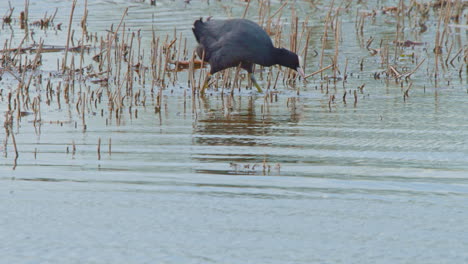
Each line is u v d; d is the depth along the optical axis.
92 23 42.44
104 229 13.41
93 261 12.05
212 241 12.86
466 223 13.73
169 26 41.41
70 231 13.31
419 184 16.12
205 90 28.36
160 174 16.81
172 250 12.48
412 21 45.06
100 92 26.34
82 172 16.91
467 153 18.72
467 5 50.47
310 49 36.41
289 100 26.39
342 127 21.97
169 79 30.23
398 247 12.62
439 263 12.00
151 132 21.25
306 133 21.20
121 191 15.56
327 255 12.30
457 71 31.53
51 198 15.06
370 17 46.53
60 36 38.59
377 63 33.38
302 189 15.78
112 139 20.28
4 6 47.66
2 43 36.25
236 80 27.48
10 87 28.11
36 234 13.16
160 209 14.47
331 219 13.96
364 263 12.00
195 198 15.13
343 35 40.28
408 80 29.94
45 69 31.47
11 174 16.70
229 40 26.81
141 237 13.05
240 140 20.33
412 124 22.28
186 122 22.77
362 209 14.52
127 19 43.72
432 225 13.65
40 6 47.97
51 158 18.12
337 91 28.02
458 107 24.75
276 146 19.64
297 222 13.79
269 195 15.36
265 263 11.99
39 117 22.92
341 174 16.89
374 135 20.84
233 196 15.28
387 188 15.86
